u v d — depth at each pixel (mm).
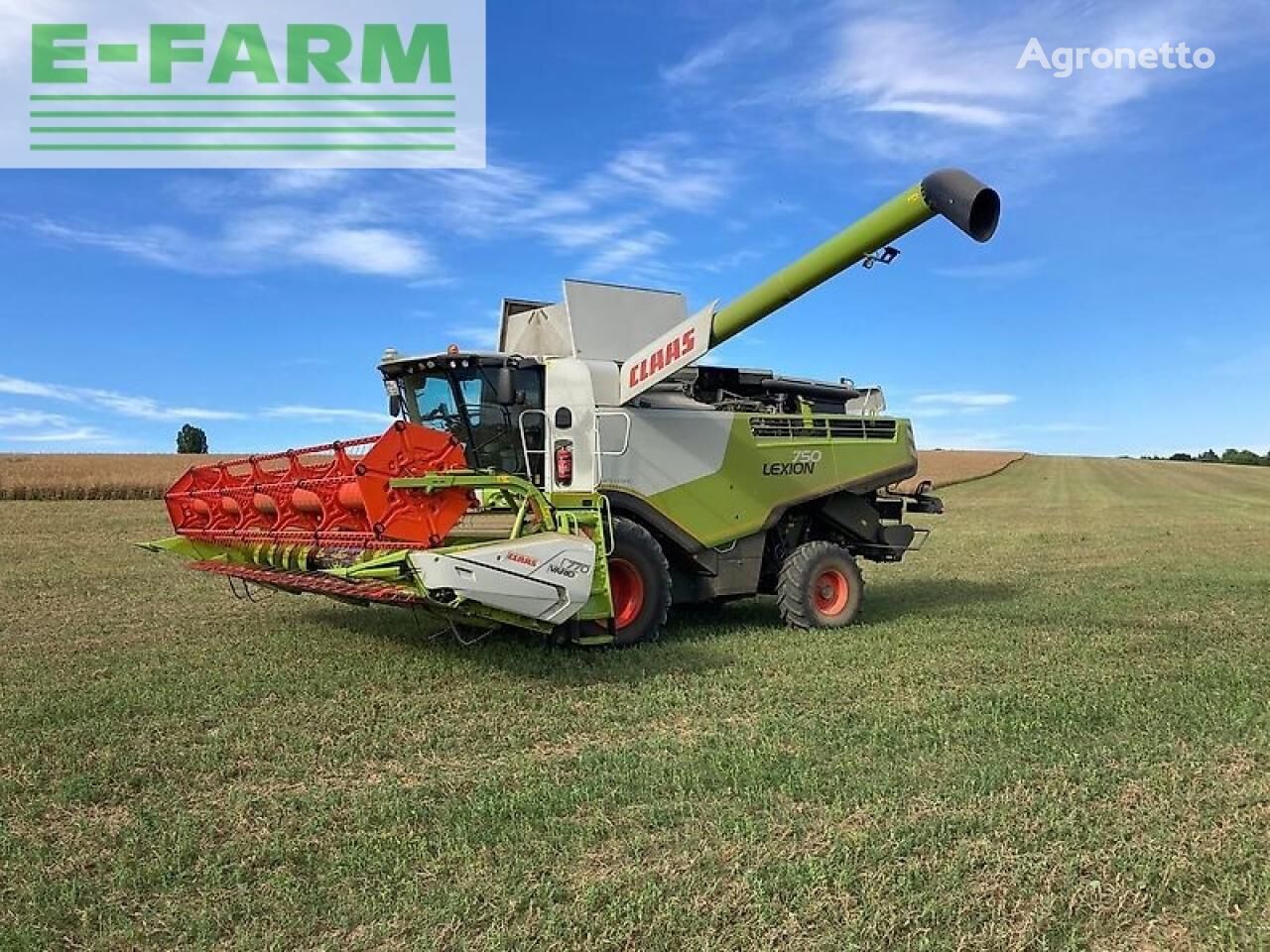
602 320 9023
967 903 3439
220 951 3193
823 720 5812
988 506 39156
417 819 4273
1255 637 8773
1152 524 27922
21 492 36094
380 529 6672
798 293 7602
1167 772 4887
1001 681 6914
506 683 6727
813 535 10492
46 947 3203
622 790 4574
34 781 4719
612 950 3174
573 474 8070
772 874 3660
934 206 6805
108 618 9461
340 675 6852
